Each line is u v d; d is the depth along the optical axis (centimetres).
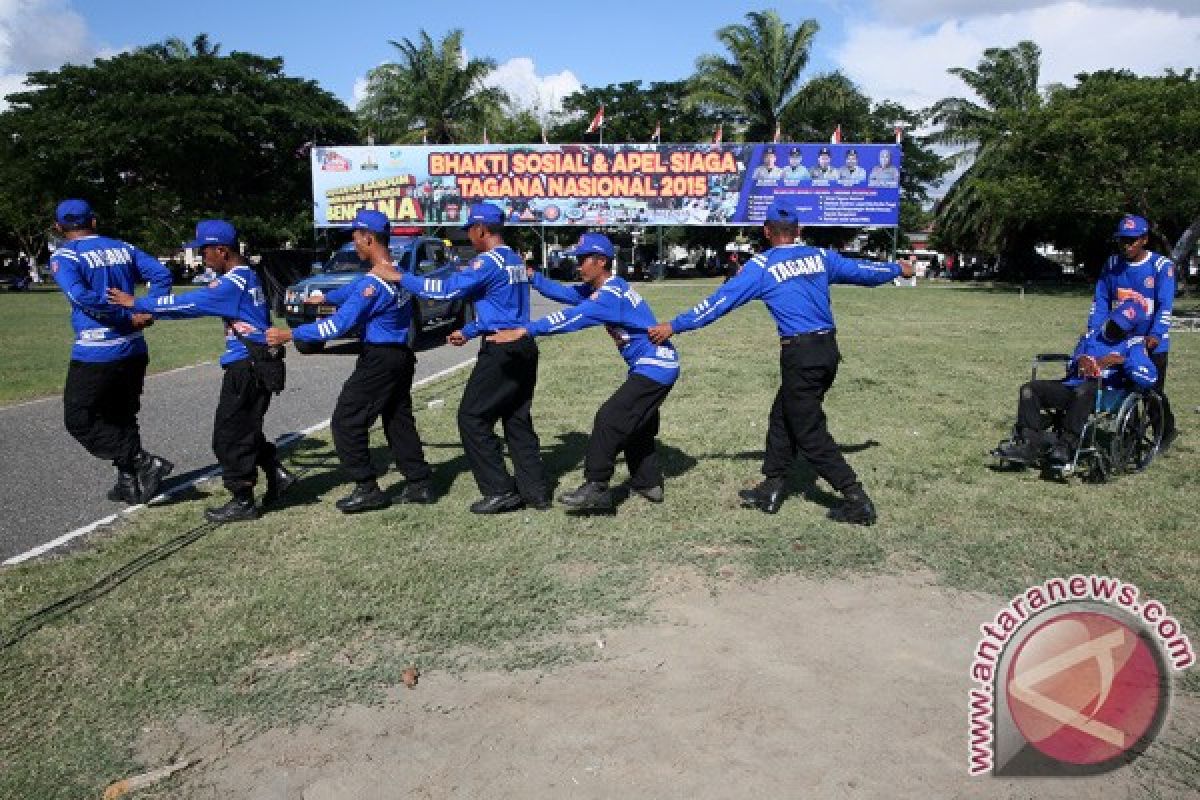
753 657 368
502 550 488
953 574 449
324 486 617
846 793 280
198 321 1964
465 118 4488
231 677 357
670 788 283
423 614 409
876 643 379
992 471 641
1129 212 2848
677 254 7256
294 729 321
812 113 4350
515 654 373
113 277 555
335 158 3478
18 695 343
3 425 841
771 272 506
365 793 285
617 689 344
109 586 441
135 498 579
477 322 536
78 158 3872
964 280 4612
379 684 350
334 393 1008
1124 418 591
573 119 5497
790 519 534
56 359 1352
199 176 4150
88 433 558
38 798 284
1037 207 2933
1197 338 1597
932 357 1284
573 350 1372
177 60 4172
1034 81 4231
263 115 3984
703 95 4362
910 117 5600
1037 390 611
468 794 283
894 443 727
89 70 4062
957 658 366
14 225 4450
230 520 538
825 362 502
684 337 1580
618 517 541
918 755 299
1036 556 470
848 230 4966
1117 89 2714
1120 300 616
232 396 525
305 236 4188
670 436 757
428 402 923
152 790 288
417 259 1608
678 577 451
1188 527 513
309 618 405
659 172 3450
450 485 614
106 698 342
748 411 870
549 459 683
